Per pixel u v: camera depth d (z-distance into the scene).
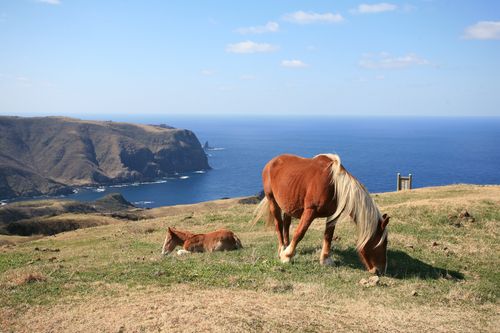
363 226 10.48
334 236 15.30
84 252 16.59
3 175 198.12
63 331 6.92
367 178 139.00
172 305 7.67
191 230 19.95
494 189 24.92
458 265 12.36
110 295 8.59
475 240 14.88
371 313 8.09
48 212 108.25
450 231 15.98
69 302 8.23
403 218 17.55
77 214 59.62
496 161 195.62
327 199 10.73
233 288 9.16
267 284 9.40
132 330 6.77
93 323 7.11
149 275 10.07
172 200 155.25
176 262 11.43
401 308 8.60
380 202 23.23
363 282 10.05
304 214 11.03
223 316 7.17
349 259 12.29
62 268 11.38
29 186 197.88
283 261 11.38
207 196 159.12
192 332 6.61
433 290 9.98
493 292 10.24
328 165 10.88
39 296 8.62
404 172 154.88
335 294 9.12
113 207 123.25
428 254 13.25
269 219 13.27
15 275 10.34
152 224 24.14
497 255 13.26
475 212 17.81
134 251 15.69
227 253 13.03
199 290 8.87
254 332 6.77
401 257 12.82
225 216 23.27
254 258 12.04
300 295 8.91
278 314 7.50
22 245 21.19
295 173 11.34
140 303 7.87
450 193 24.56
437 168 167.50
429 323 7.86
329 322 7.42
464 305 9.17
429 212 17.94
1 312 7.75
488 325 8.01
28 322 7.30
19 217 102.44
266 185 12.64
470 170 162.25
